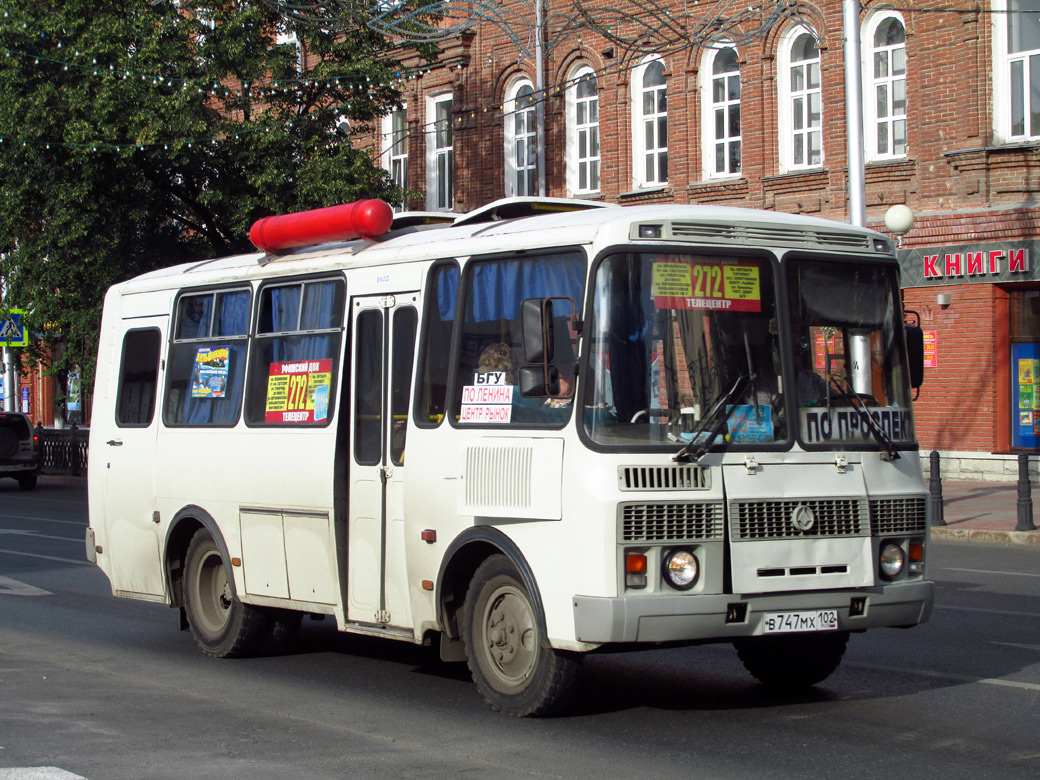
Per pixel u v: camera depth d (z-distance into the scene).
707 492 7.06
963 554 15.82
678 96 27.11
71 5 26.12
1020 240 22.44
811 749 6.84
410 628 8.23
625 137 28.08
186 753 6.94
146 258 28.17
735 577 7.04
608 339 7.11
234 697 8.52
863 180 18.89
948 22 23.22
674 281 7.27
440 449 8.00
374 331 8.73
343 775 6.45
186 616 10.60
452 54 31.28
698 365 7.23
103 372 11.57
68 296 27.94
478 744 7.07
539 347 7.01
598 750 6.88
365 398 8.73
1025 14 22.59
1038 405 22.89
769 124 25.77
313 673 9.38
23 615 12.31
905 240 23.81
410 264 8.50
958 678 8.67
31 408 46.38
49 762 6.76
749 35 23.34
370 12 25.31
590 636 6.88
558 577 7.12
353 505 8.72
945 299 23.45
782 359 7.44
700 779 6.28
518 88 30.44
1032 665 9.08
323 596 8.94
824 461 7.42
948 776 6.29
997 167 22.78
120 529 11.12
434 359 8.20
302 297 9.43
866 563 7.43
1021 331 23.05
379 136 33.19
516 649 7.53
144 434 10.88
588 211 7.85
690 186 27.02
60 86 26.50
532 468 7.29
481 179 31.11
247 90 26.84
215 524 9.98
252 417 9.72
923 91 23.61
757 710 7.84
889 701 8.02
